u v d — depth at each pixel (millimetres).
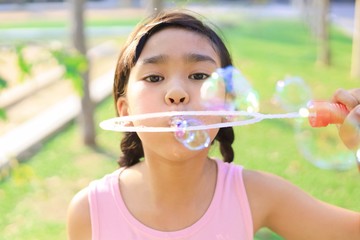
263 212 1372
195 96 1180
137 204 1334
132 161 1481
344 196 3451
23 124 5273
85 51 4449
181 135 1146
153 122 1160
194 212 1312
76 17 4355
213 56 1250
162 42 1199
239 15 17125
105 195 1369
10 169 3949
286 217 1375
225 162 1475
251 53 9641
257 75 7434
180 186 1281
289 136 4738
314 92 6352
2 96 6465
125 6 22453
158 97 1174
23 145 4551
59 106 5891
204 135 1177
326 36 8312
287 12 18547
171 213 1305
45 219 3264
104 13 19734
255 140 4645
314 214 1354
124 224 1327
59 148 4621
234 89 1315
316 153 2094
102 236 1337
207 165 1396
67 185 3773
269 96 5461
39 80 7383
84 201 1385
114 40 12438
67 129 5246
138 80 1212
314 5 11734
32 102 6320
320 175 3818
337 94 1250
